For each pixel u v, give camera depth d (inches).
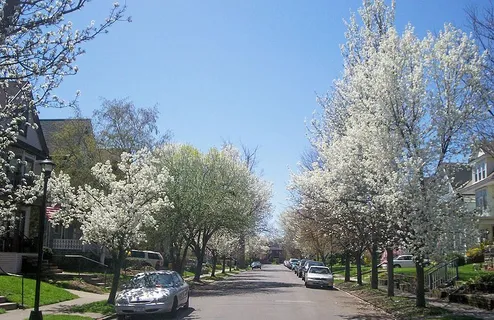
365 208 756.6
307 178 1032.2
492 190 1503.4
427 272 1022.4
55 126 1632.6
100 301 790.5
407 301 831.1
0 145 442.6
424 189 647.1
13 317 597.6
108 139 1438.2
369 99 703.1
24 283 818.2
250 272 2743.6
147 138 1462.8
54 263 1199.6
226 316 691.4
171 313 676.7
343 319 679.1
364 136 707.4
